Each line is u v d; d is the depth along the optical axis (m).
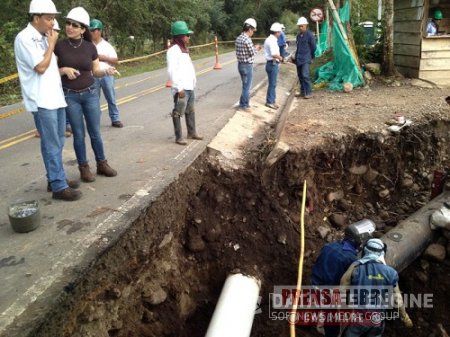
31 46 4.10
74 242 3.87
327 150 6.99
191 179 5.66
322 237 6.52
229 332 4.21
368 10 20.27
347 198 7.43
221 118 8.38
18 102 11.65
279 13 41.62
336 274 4.91
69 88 4.77
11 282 3.32
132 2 21.94
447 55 10.80
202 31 33.03
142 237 4.30
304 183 6.45
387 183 7.61
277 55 9.42
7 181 5.56
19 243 3.91
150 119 8.66
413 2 10.95
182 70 6.33
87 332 3.40
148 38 26.36
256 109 9.52
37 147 7.15
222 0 39.06
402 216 7.17
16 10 16.41
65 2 17.75
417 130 7.78
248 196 6.03
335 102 9.79
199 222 5.41
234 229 5.75
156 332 4.30
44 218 4.38
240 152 6.82
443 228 5.88
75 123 4.94
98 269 3.62
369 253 4.66
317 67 13.81
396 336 5.42
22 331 2.82
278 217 6.12
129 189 4.97
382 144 7.35
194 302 5.08
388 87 11.00
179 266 5.03
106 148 6.69
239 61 8.92
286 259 5.90
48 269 3.47
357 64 11.56
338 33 11.68
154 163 5.83
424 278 5.83
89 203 4.66
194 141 6.84
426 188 7.71
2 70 13.10
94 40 7.46
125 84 14.08
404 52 11.65
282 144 6.68
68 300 3.23
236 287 4.88
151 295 4.30
